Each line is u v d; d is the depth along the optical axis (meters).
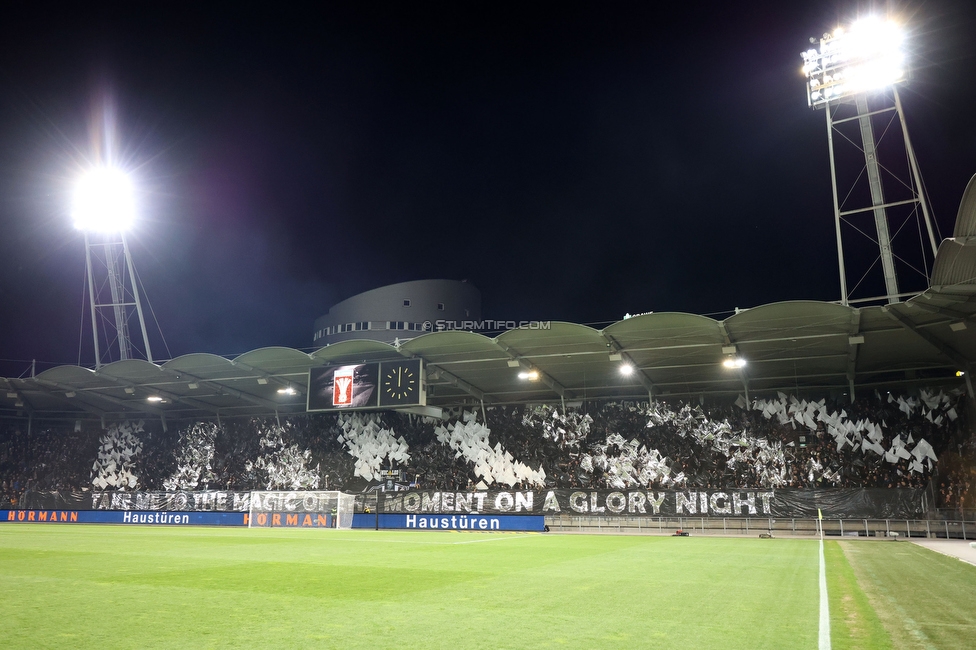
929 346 32.81
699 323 31.08
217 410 52.31
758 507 33.88
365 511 41.59
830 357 35.19
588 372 39.88
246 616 8.89
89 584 12.17
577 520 37.03
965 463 33.09
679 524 35.19
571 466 40.66
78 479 50.53
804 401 37.56
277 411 50.53
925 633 8.00
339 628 8.09
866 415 36.03
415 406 37.56
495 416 44.22
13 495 48.97
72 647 7.07
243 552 19.80
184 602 10.09
